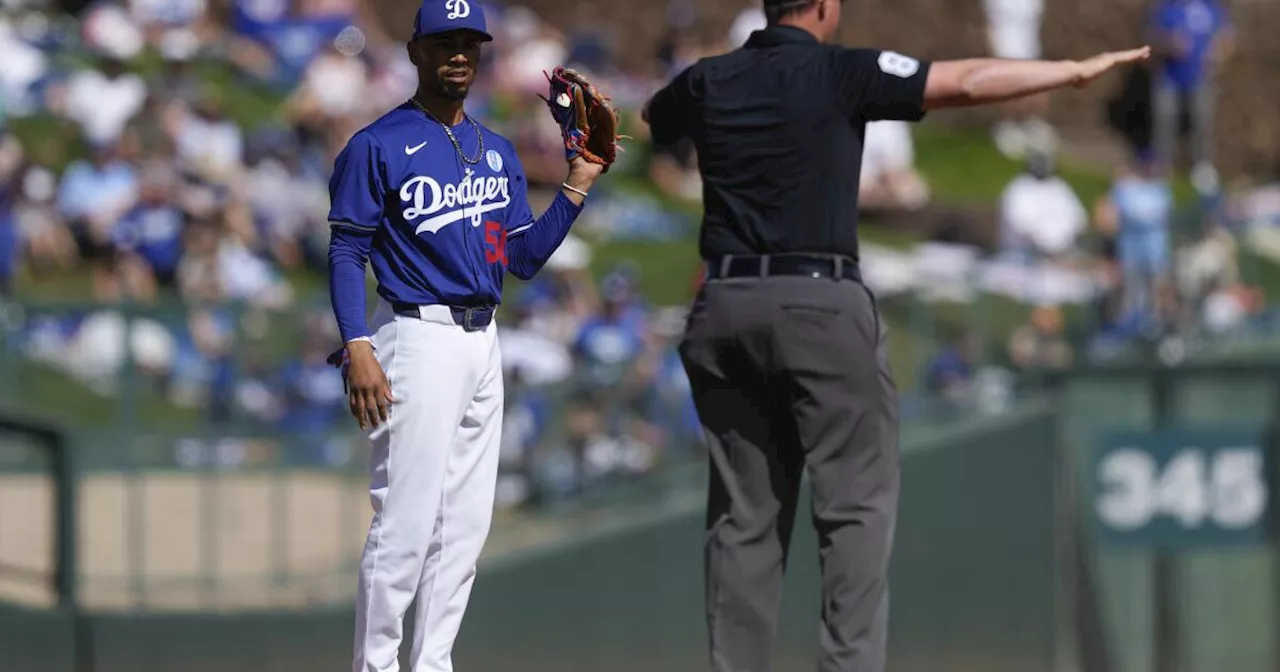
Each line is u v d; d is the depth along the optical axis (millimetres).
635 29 70750
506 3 70625
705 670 38500
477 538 19234
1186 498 41594
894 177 60594
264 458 38656
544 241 19281
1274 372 41625
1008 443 41062
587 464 38812
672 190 60688
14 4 59594
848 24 75688
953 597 40562
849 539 19781
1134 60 19031
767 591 20344
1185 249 50406
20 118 51438
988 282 48594
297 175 51688
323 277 49812
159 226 44906
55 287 44781
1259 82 78500
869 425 19797
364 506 38188
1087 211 65562
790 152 19594
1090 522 41375
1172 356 47438
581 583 37938
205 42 58469
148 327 40000
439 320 18547
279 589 36062
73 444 34562
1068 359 46250
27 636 33969
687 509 38375
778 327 19625
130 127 47344
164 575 35875
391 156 18281
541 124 57719
